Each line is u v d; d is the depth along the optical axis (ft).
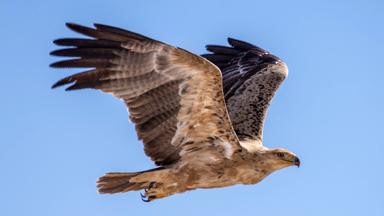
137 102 44.62
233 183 48.21
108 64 43.60
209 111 44.93
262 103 56.39
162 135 45.91
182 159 46.88
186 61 42.78
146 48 43.16
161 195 47.47
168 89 44.16
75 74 43.52
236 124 53.78
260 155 48.47
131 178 46.44
